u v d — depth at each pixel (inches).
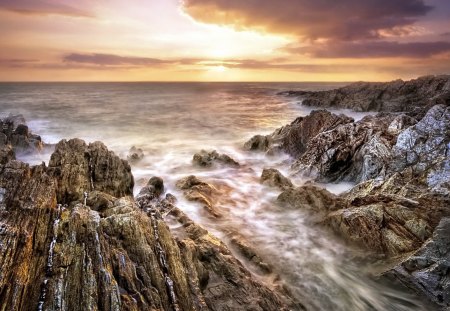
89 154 626.8
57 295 278.8
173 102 3376.0
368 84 2760.8
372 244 465.7
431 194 514.9
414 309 391.9
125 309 280.7
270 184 743.7
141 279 322.3
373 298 409.4
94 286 288.0
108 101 3368.6
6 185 417.1
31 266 303.1
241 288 366.6
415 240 447.2
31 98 3595.0
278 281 420.5
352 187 681.6
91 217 373.1
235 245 482.3
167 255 363.3
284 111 2529.5
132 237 366.6
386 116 979.9
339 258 473.4
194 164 968.9
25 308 267.4
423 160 622.2
